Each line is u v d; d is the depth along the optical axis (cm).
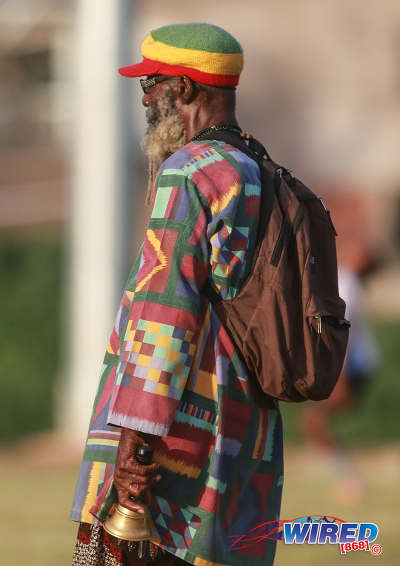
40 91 7388
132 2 3753
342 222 6419
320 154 5844
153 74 966
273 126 5903
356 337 2822
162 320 853
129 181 3762
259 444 930
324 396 899
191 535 883
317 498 2622
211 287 897
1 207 7006
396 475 3059
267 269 898
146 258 878
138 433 860
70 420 3778
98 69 3700
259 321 886
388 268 6212
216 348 892
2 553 1981
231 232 882
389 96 5769
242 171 906
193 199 881
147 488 853
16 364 4931
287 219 919
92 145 3706
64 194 7050
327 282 935
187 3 5816
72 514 899
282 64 5919
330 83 5856
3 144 7369
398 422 4134
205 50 945
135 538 850
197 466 888
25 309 5469
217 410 893
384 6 5853
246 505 925
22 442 3859
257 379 916
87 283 3728
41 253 6034
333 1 5909
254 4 5984
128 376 852
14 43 7288
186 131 962
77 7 3741
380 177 5819
